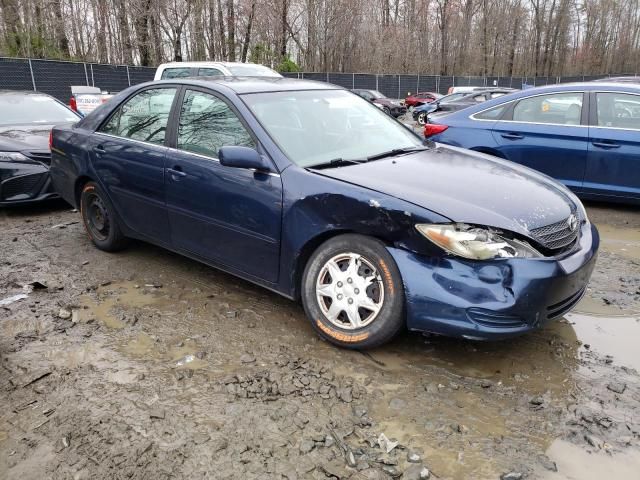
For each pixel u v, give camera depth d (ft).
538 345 10.78
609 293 13.32
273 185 10.93
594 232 11.35
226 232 12.00
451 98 73.92
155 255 15.97
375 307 9.93
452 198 9.78
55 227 19.16
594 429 8.28
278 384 9.39
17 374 9.82
